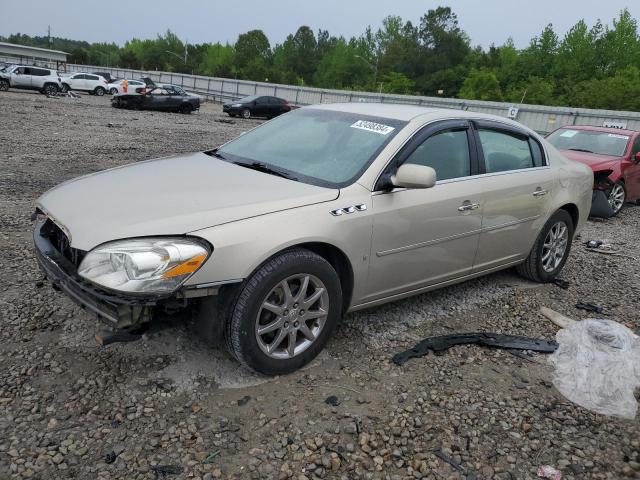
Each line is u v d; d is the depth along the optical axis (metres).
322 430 2.82
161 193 3.23
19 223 5.79
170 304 2.78
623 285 5.43
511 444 2.84
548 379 3.51
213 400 2.99
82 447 2.57
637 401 3.32
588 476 2.66
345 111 4.21
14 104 21.58
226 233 2.85
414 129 3.78
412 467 2.63
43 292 4.08
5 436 2.60
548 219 4.92
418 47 104.44
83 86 37.19
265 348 3.11
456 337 3.91
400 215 3.55
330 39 121.62
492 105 33.38
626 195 9.66
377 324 4.05
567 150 9.98
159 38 129.12
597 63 83.31
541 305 4.69
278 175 3.60
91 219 2.96
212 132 18.27
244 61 116.00
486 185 4.16
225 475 2.48
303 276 3.14
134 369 3.20
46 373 3.10
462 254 4.13
